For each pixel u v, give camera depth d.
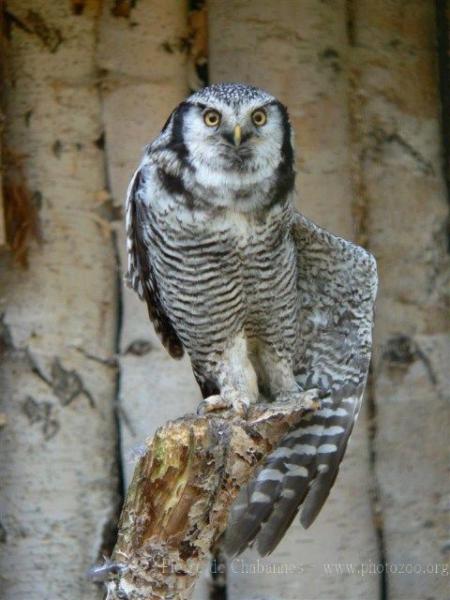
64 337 10.73
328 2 11.19
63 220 10.80
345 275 9.43
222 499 7.45
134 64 10.99
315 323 9.65
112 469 10.70
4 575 10.63
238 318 9.27
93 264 10.80
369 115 11.22
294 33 11.09
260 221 8.84
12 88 10.94
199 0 11.15
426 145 11.37
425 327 11.12
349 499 10.77
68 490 10.66
